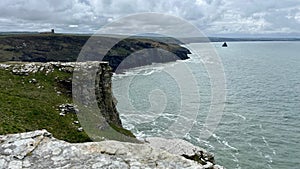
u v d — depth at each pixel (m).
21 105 34.84
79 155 7.57
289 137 56.94
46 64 51.16
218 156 47.28
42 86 45.47
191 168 7.36
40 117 33.34
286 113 72.94
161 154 7.93
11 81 45.06
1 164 7.15
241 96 89.31
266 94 94.69
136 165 7.28
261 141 54.53
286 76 140.12
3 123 27.64
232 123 62.53
